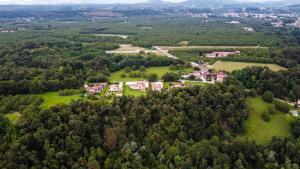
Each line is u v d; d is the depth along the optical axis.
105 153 162.12
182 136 171.75
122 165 154.75
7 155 147.88
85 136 165.88
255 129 194.12
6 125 165.25
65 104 184.25
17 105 195.12
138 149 165.00
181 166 157.25
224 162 161.88
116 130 169.25
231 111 194.25
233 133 188.50
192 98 192.00
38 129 160.50
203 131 181.75
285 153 172.00
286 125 197.75
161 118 178.75
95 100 196.88
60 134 161.38
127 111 182.50
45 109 172.88
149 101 190.12
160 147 166.00
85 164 154.62
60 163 153.00
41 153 156.12
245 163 166.25
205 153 164.12
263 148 176.12
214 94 199.38
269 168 164.25
